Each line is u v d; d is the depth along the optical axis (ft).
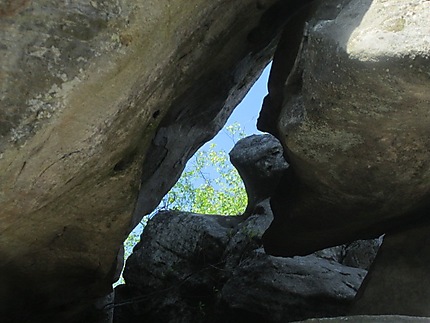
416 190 10.16
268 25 13.04
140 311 17.37
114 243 11.21
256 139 19.10
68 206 10.12
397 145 9.33
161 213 19.04
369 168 9.78
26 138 8.36
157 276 17.67
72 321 13.99
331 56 8.82
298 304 15.05
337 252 17.52
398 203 10.55
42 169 8.88
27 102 8.28
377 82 8.42
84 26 8.39
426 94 8.32
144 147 10.60
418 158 9.50
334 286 15.35
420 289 10.84
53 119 8.45
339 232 12.10
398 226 11.54
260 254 16.22
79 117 8.71
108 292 12.84
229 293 15.58
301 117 9.65
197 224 18.25
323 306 15.05
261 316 15.10
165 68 9.92
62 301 12.48
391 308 10.91
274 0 12.46
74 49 8.37
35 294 11.89
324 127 9.45
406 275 11.09
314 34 9.21
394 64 8.13
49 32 8.25
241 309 15.23
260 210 17.90
